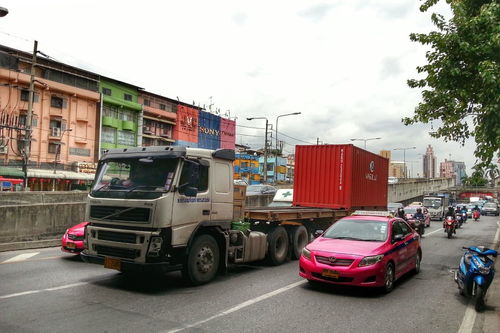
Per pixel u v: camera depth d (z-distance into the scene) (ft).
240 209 31.60
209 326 18.57
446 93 39.68
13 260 35.24
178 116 187.32
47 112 137.80
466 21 34.86
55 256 37.86
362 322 20.15
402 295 26.32
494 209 164.96
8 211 43.60
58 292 23.94
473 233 78.74
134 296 23.47
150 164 26.05
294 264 36.22
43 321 18.49
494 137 30.83
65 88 141.28
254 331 18.15
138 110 168.55
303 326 19.15
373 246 26.84
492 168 31.68
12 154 127.24
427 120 43.45
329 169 52.47
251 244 32.24
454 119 42.80
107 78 157.99
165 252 24.30
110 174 27.14
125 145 163.63
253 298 23.90
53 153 138.82
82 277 28.27
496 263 40.47
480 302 22.94
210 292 25.03
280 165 274.36
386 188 67.10
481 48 32.99
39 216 46.65
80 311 20.18
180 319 19.45
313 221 43.52
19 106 130.72
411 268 32.48
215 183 28.45
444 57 36.70
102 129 155.22
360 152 55.11
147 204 24.35
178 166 25.32
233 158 30.12
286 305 22.72
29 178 123.24
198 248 26.63
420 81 42.01
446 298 25.95
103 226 26.37
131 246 24.48
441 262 40.86
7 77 127.34
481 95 31.40
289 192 62.75
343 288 27.40
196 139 196.75
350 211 51.03
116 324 18.35
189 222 25.99
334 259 25.68
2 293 23.49
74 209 50.96
